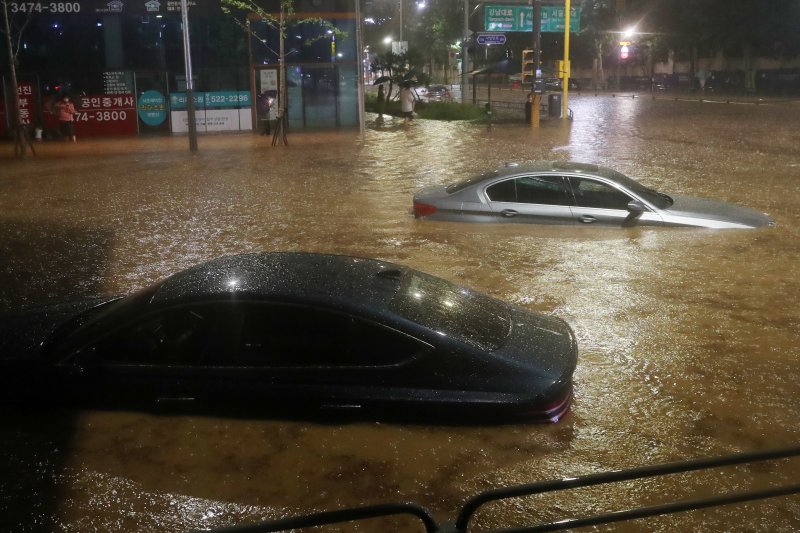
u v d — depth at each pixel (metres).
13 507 4.49
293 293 5.29
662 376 6.32
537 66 32.09
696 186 15.73
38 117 31.22
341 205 14.29
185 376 5.32
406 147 24.91
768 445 5.13
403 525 4.31
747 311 7.93
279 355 5.29
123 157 23.62
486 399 5.15
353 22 33.53
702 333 7.32
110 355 5.43
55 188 17.22
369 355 5.22
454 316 5.51
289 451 5.04
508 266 9.77
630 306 8.17
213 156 23.34
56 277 9.79
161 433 5.25
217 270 5.75
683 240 10.74
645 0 64.25
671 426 5.43
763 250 10.23
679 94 61.25
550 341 5.62
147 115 32.47
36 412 5.52
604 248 10.43
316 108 34.03
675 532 4.20
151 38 31.95
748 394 5.94
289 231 12.16
